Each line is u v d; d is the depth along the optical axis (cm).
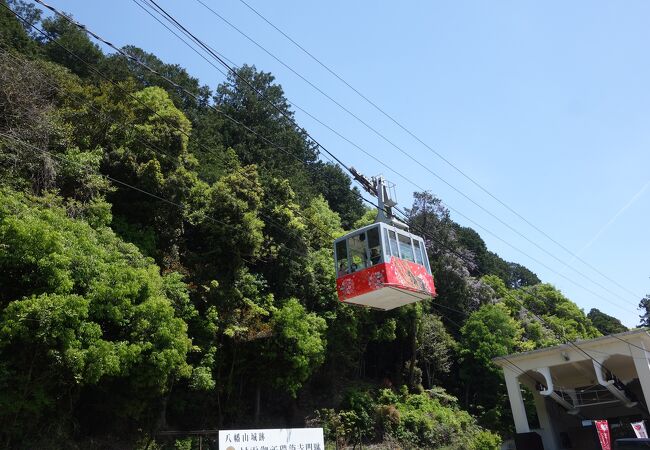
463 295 4616
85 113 2434
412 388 3669
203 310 2414
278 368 2553
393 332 3459
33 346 1531
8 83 2095
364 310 3338
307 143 5478
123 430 2062
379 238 1925
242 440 1451
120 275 1795
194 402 2375
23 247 1547
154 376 1817
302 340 2533
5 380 1485
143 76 4538
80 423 1956
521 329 4575
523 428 3147
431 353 3859
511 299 5266
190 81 5050
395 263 1909
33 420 1684
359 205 5678
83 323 1606
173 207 2486
